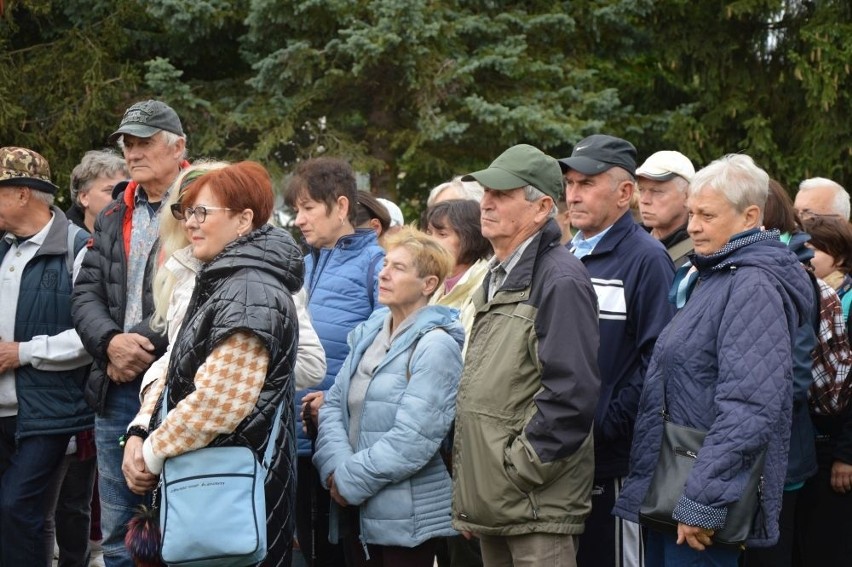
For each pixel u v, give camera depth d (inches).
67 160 438.3
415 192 473.1
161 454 126.0
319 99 430.3
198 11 408.5
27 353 179.9
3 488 182.4
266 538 128.9
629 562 154.2
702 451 123.4
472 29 421.4
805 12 496.4
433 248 162.2
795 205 219.3
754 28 500.7
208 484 125.3
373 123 446.6
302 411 176.9
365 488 153.9
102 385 168.1
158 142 171.6
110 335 167.0
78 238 192.4
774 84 506.6
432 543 159.9
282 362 129.8
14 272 187.0
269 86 420.8
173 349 133.7
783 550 166.6
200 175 151.3
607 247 158.9
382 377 159.3
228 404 125.1
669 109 514.3
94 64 430.6
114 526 169.8
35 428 181.6
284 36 423.2
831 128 480.7
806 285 132.5
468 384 141.4
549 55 452.4
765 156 484.7
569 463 136.2
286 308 129.9
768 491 125.4
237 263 130.2
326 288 182.7
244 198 135.3
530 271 140.9
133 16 442.9
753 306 125.6
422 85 414.9
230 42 447.5
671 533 127.0
